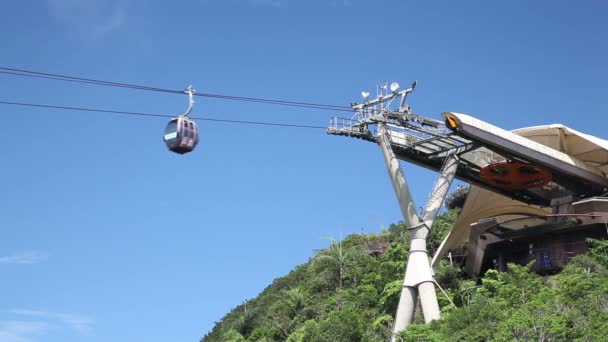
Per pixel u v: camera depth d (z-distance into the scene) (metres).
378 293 49.59
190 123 24.22
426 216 41.84
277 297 64.50
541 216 47.78
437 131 44.22
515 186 50.88
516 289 39.88
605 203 46.94
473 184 51.44
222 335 64.75
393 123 43.47
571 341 28.52
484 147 44.88
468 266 52.09
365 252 59.62
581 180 50.28
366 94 43.22
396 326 39.62
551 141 52.69
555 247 48.66
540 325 29.12
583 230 47.62
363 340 40.09
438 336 33.62
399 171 42.31
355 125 43.03
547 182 49.59
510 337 29.16
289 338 44.56
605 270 40.69
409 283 40.22
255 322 58.38
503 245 51.41
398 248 51.84
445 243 52.72
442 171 44.00
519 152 45.00
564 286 37.09
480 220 51.78
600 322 29.77
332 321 41.88
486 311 33.09
